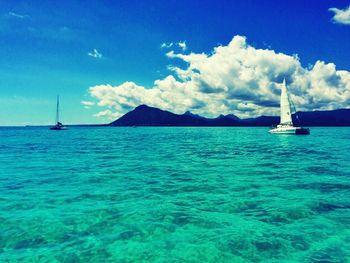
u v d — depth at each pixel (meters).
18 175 20.89
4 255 8.50
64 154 35.75
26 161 28.84
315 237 9.68
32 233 10.05
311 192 15.50
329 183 17.75
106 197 14.69
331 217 11.52
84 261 8.22
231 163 27.08
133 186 17.23
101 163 27.34
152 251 8.78
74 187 16.95
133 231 10.24
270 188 16.52
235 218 11.50
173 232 10.14
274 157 31.75
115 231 10.24
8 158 31.39
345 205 13.05
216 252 8.71
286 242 9.34
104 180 19.05
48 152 38.41
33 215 11.86
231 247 9.01
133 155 34.47
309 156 32.50
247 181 18.53
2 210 12.50
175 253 8.65
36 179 19.39
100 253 8.65
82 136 96.12
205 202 13.70
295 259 8.28
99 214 11.98
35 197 14.66
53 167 24.80
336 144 51.22
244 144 54.41
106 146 49.91
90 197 14.67
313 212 12.12
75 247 9.02
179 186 17.17
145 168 24.16
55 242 9.37
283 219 11.34
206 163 27.09
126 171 22.64
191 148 45.22
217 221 11.19
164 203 13.55
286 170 22.77
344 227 10.51
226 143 58.12
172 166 25.33
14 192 15.70
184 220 11.28
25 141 65.31
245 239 9.55
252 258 8.34
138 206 13.09
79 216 11.73
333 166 24.69
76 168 24.20
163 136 99.00
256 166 25.06
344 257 8.39
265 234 9.95
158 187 16.92
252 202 13.63
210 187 16.89
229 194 15.20
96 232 10.16
